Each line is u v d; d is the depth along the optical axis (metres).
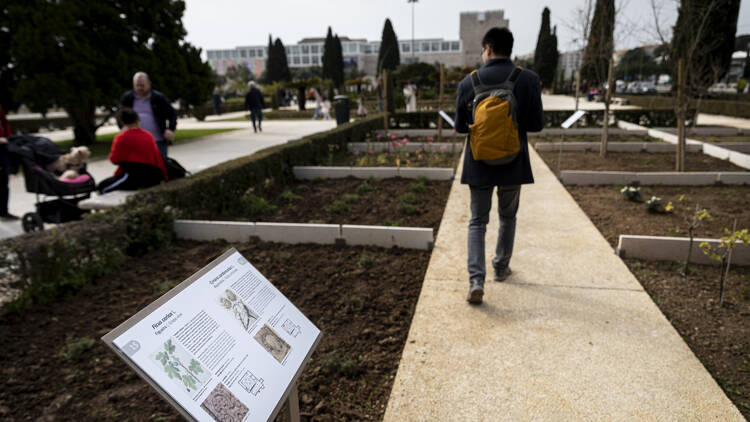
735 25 11.39
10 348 2.94
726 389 2.42
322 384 2.55
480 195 3.33
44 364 2.77
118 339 1.09
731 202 5.81
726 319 3.08
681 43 7.89
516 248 4.51
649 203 5.52
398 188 7.21
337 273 4.03
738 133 12.29
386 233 4.62
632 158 9.34
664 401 2.33
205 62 16.62
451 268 4.06
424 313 3.28
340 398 2.44
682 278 3.72
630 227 5.04
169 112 6.92
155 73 14.38
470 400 2.39
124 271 4.16
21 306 3.45
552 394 2.41
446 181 7.65
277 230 4.84
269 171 7.27
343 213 5.97
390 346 2.91
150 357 1.15
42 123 21.50
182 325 1.28
